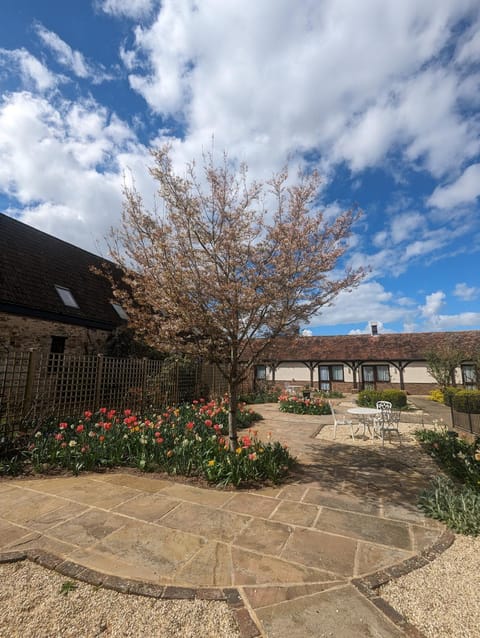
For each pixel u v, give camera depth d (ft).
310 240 17.87
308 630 6.91
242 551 10.04
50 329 33.88
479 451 19.15
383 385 78.48
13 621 7.09
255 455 16.72
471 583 8.55
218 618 7.29
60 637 6.69
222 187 18.24
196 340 17.98
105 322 39.73
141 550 9.97
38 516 12.24
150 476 16.89
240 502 13.88
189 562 9.38
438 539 10.89
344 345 85.81
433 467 19.35
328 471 18.51
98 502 13.60
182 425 23.94
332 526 11.82
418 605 7.79
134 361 30.83
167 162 17.04
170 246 16.88
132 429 20.25
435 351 67.15
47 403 23.31
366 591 8.21
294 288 17.24
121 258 18.89
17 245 37.01
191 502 13.76
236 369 18.79
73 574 8.66
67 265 42.29
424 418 39.75
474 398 41.50
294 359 84.43
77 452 17.97
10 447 18.94
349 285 18.10
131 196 17.66
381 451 23.12
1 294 29.48
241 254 17.31
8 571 8.88
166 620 7.22
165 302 17.03
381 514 12.91
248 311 16.79
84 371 26.18
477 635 6.81
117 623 7.10
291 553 9.97
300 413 40.04
